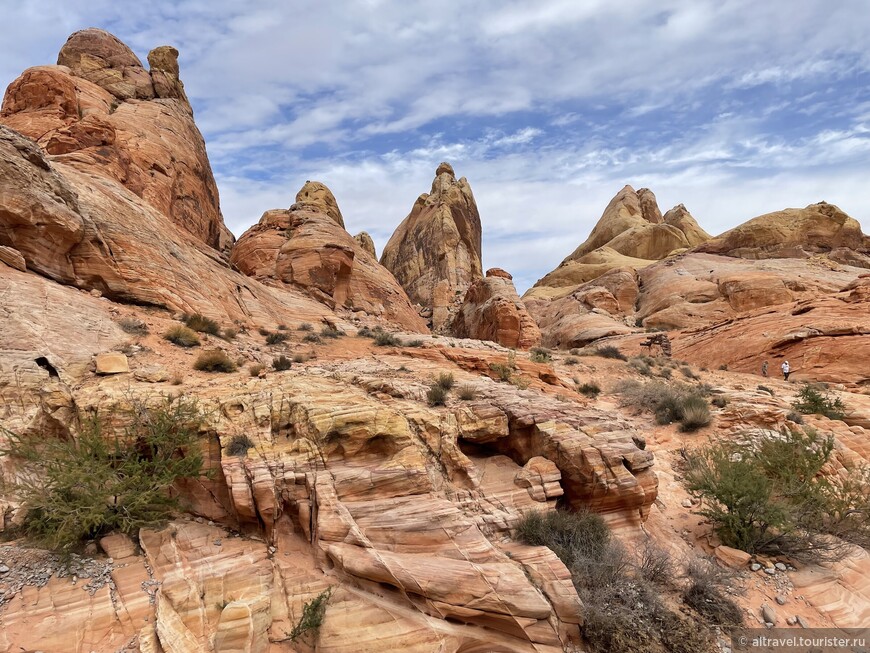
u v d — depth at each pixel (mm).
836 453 13164
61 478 6914
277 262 37938
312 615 6074
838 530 9352
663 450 13789
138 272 18688
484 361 18172
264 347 19906
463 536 7246
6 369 9398
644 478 9016
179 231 26453
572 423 9625
